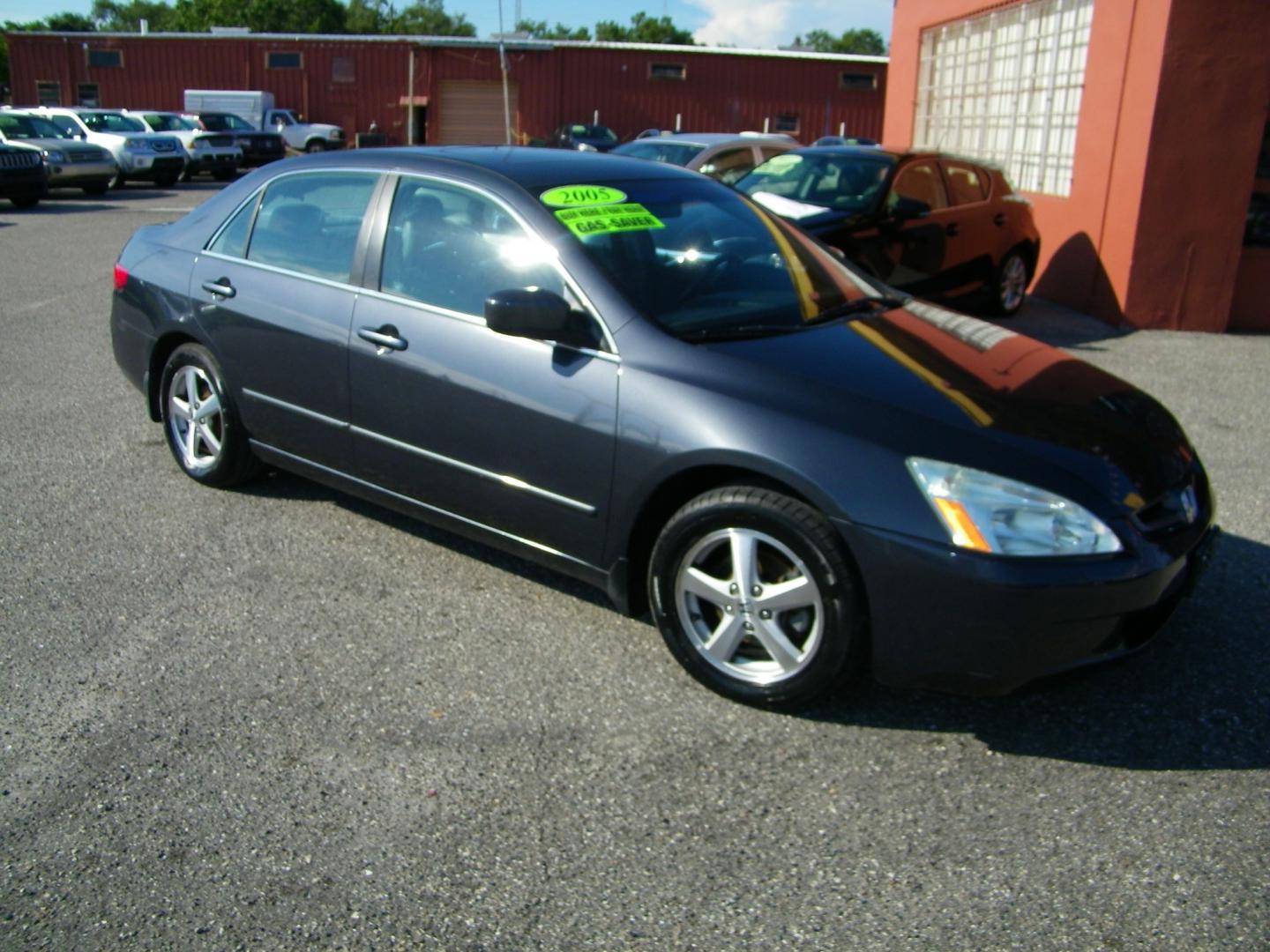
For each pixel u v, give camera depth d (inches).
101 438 236.1
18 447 229.3
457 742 129.6
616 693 140.8
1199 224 375.9
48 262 484.7
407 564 177.2
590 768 125.3
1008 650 122.0
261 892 105.2
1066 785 123.4
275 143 1126.4
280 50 1502.2
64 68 1537.9
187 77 1524.4
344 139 1400.1
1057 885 107.1
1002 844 113.4
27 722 131.7
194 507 198.5
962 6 519.8
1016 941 99.8
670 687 142.5
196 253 199.3
